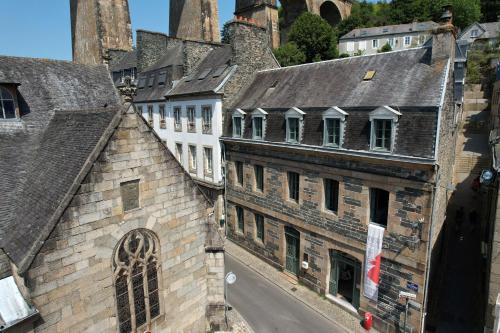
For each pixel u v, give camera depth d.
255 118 20.08
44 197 9.28
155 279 11.24
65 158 10.08
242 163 21.94
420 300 13.06
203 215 12.34
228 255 21.89
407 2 69.38
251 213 21.66
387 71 16.09
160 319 11.54
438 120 12.22
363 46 63.28
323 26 48.28
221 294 13.13
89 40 45.34
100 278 9.51
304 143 16.77
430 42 15.75
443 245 20.25
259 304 16.53
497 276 11.17
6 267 8.57
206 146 25.38
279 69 22.98
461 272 18.28
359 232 14.87
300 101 18.25
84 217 8.90
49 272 8.38
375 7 81.94
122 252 10.05
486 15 66.31
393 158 12.99
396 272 13.75
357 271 15.57
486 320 11.56
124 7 44.28
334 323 15.16
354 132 14.68
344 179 15.21
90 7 42.94
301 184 17.41
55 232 8.36
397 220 13.41
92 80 16.94
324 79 18.70
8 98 12.79
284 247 19.36
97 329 9.66
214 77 25.05
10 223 9.30
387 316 14.26
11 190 10.24
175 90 28.56
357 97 15.70
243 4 47.69
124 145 9.56
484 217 20.98
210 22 40.06
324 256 16.78
